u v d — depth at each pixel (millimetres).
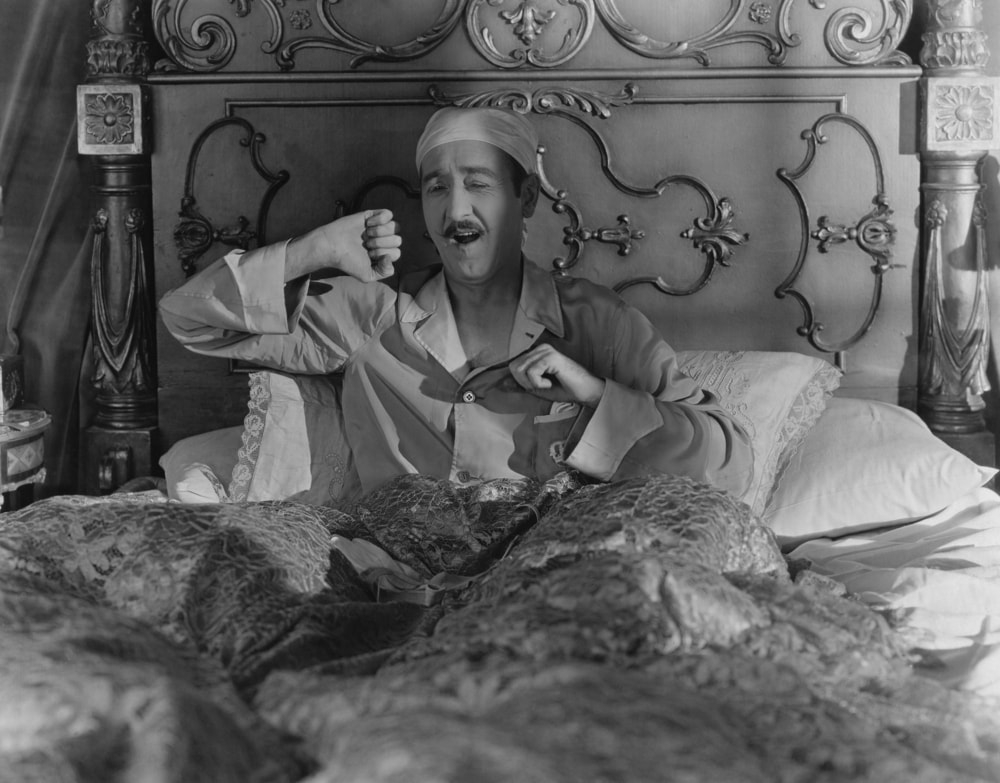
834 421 2775
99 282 3135
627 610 1565
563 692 1333
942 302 3111
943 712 1569
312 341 2658
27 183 3150
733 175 3123
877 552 2393
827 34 3109
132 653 1562
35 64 3125
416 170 3123
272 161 3133
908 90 3113
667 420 2438
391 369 2613
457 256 2568
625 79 3104
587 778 1162
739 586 1795
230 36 3117
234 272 2580
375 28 3113
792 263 3146
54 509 1900
